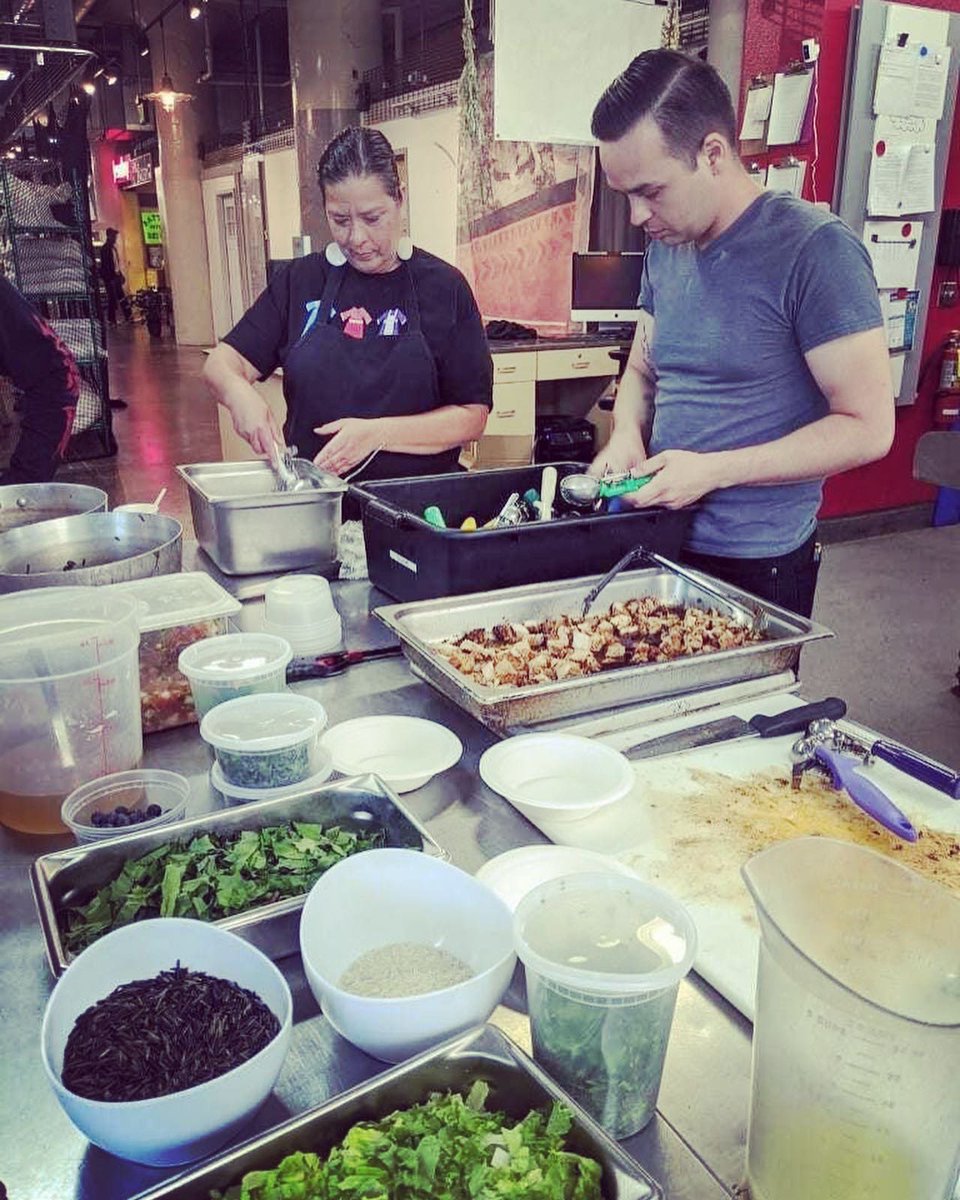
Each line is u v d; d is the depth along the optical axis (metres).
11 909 0.93
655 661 1.33
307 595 1.48
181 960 0.79
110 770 1.10
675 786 1.13
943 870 0.99
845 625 3.84
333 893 0.81
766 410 1.74
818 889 0.68
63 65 4.64
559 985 0.65
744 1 4.19
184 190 13.60
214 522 1.80
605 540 1.63
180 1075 0.67
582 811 1.03
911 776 1.15
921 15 4.04
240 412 2.14
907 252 4.39
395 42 10.72
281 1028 0.70
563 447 5.89
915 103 4.14
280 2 11.50
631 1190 0.56
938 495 5.12
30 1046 0.76
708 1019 0.79
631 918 0.72
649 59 1.50
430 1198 0.57
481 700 1.17
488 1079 0.65
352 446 2.10
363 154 2.05
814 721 1.23
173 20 12.48
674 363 1.84
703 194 1.59
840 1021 0.55
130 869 0.92
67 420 2.54
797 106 4.01
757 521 1.81
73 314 6.42
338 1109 0.62
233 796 1.06
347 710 1.33
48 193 6.12
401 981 0.77
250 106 11.59
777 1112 0.61
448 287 2.33
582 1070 0.66
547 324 6.95
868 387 1.56
